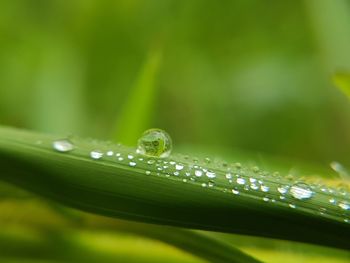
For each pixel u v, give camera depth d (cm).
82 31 24
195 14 25
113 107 23
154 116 23
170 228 10
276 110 23
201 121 23
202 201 9
